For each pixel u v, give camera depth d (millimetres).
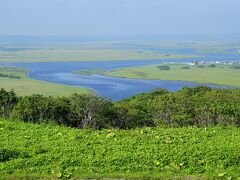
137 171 14039
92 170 13945
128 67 177125
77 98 25344
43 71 162125
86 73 154625
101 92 99875
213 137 18016
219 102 27781
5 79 118750
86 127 24328
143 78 135000
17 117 24141
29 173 13625
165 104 26578
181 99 28703
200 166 14445
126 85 116562
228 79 127000
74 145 16547
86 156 15094
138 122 25547
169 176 13586
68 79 132125
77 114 24812
